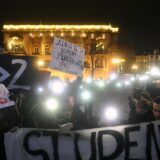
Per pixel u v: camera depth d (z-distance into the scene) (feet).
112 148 23.77
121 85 104.42
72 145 23.35
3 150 22.84
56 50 31.94
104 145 23.79
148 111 29.19
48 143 23.08
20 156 22.89
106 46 334.44
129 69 416.26
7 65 25.54
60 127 23.48
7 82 25.50
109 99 83.66
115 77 145.38
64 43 32.19
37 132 23.04
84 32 342.44
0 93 23.72
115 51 334.03
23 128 23.02
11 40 341.41
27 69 25.67
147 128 24.14
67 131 23.31
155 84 69.67
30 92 29.86
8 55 25.61
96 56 325.01
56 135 23.16
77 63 33.09
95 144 23.62
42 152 23.02
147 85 66.08
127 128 24.06
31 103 29.63
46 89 30.22
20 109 29.55
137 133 24.12
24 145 22.88
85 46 336.49
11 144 22.85
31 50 342.64
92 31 342.44
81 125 29.96
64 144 23.26
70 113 30.07
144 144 24.04
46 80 26.00
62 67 32.37
